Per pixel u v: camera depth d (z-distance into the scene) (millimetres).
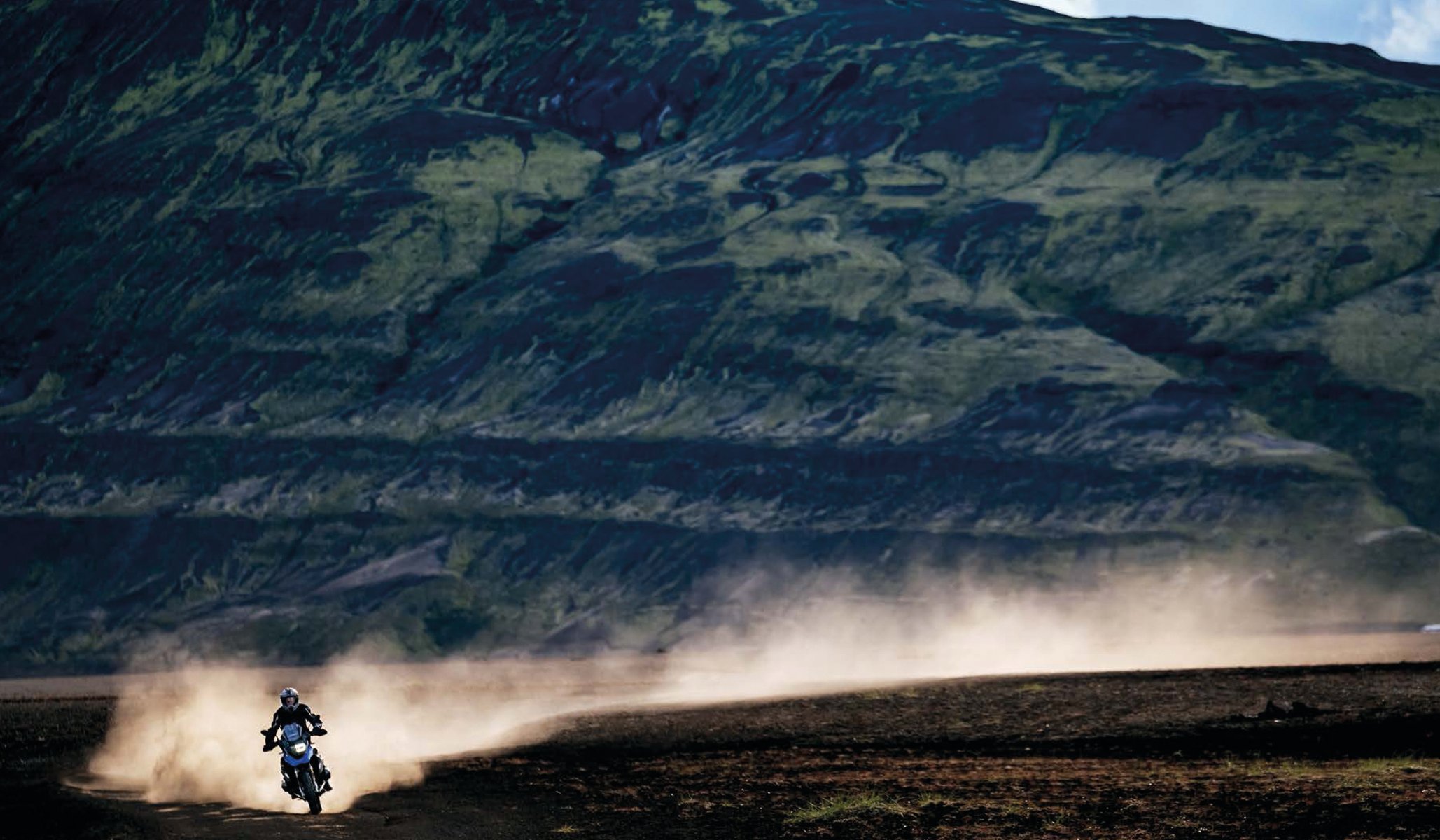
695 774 98812
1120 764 94062
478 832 72438
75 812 80938
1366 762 84250
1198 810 67562
